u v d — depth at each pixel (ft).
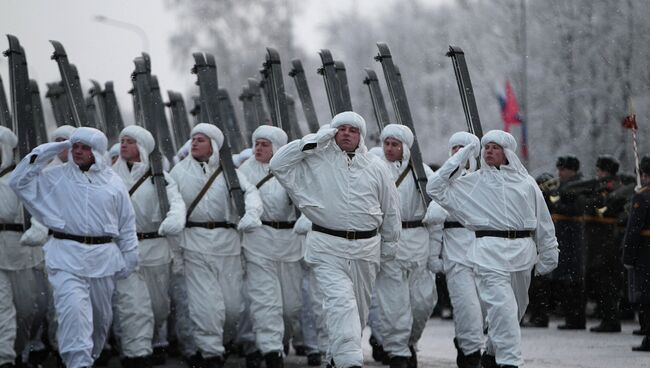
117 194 69.87
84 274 67.97
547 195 108.68
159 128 95.86
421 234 79.56
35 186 67.72
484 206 69.87
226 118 103.09
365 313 68.74
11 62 80.69
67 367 67.05
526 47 196.65
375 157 68.44
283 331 80.48
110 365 87.56
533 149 194.08
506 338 68.28
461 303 76.38
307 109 93.40
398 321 77.82
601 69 183.83
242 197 80.43
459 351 77.25
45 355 84.58
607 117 183.32
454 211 70.64
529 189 70.13
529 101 195.00
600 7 184.03
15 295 76.38
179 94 111.04
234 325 81.92
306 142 65.87
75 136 68.90
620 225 105.09
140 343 79.82
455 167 69.77
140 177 82.64
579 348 90.79
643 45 179.73
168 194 80.79
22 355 80.38
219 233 80.64
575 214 106.42
